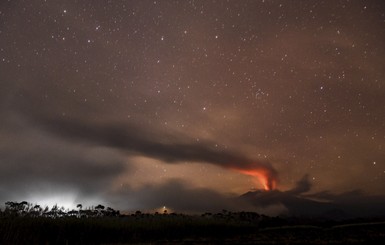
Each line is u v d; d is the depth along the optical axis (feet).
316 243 37.58
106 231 46.47
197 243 40.83
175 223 54.49
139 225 50.83
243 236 48.24
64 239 42.22
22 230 40.83
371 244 36.63
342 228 50.96
